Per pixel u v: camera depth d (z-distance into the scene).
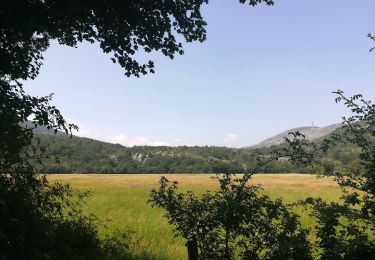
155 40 11.65
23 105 8.95
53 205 6.77
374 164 5.38
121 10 10.84
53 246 6.50
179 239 13.08
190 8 11.43
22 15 9.51
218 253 6.24
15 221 5.57
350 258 5.14
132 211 20.78
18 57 11.47
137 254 10.41
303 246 5.76
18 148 6.11
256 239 6.17
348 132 5.66
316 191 37.75
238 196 6.10
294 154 5.82
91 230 9.00
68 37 12.46
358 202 5.35
